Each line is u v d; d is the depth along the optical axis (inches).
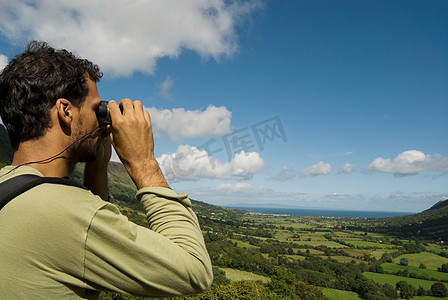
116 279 32.2
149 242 34.7
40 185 33.4
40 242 30.6
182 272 34.2
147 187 40.6
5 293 30.1
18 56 39.9
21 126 37.7
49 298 30.9
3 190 32.7
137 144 41.8
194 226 41.1
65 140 38.7
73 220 31.2
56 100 38.1
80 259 31.2
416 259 5201.8
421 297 3511.3
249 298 2583.7
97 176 51.7
